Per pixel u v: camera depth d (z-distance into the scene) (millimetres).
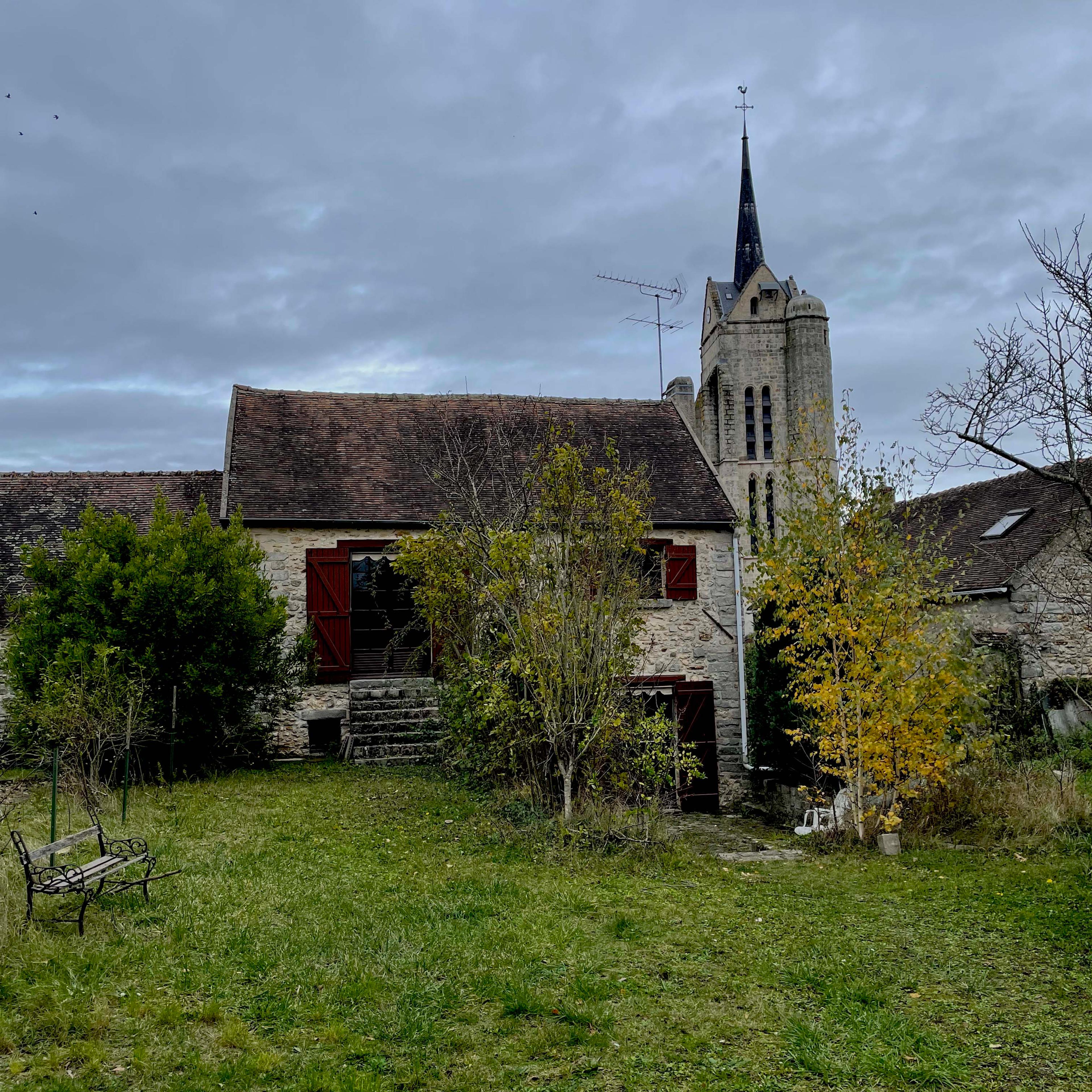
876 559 9844
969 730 11789
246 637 11961
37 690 11445
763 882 8055
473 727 11180
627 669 10633
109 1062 4457
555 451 11344
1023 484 18594
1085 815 9523
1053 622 15531
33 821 9125
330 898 6988
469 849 8812
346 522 14867
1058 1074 4523
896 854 9125
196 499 16734
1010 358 8555
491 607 11445
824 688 9789
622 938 6398
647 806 10289
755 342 43625
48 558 12945
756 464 43125
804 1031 4906
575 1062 4617
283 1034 4789
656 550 15898
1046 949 6195
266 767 13164
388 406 17781
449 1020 5031
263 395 17422
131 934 6047
